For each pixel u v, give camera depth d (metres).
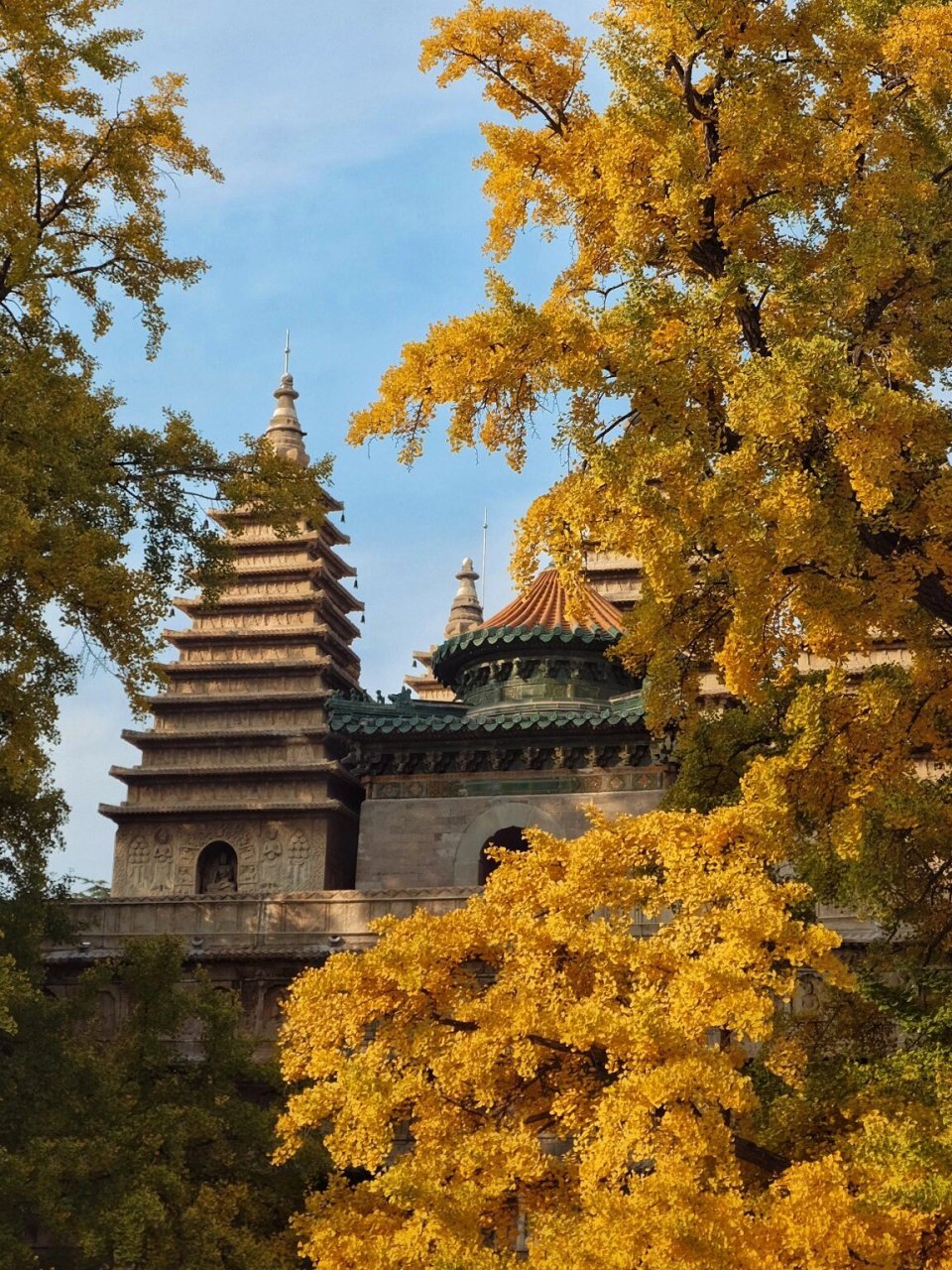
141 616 31.70
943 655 24.27
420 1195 18.72
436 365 23.73
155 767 57.28
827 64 23.91
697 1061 18.53
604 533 23.19
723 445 23.36
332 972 20.50
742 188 23.83
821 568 22.03
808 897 24.03
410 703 46.28
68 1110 27.88
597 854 20.92
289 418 67.06
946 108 24.77
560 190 25.92
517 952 20.69
